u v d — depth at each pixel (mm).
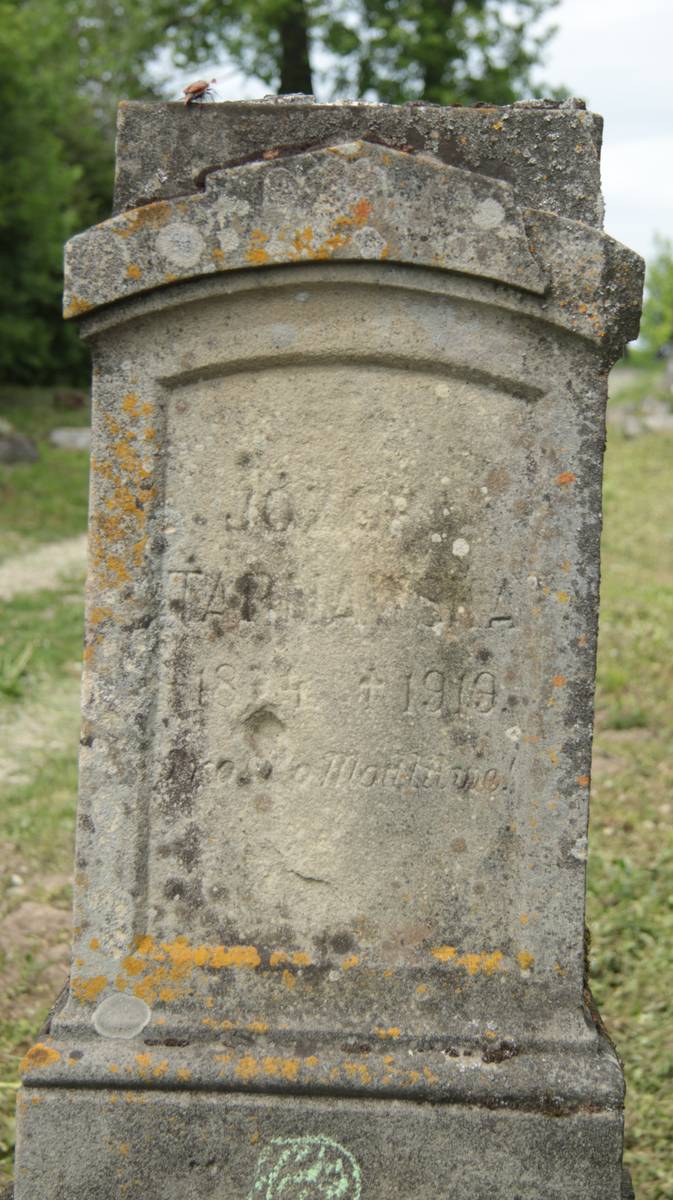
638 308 3133
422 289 3137
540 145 3164
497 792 3309
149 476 3227
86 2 20938
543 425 3211
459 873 3324
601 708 8031
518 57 18375
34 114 23656
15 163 23375
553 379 3189
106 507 3232
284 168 3078
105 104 32938
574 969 3301
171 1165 3180
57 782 7098
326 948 3328
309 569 3273
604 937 5145
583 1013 3293
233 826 3326
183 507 3258
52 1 22062
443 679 3293
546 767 3273
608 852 5934
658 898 5445
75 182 30672
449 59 18125
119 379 3199
